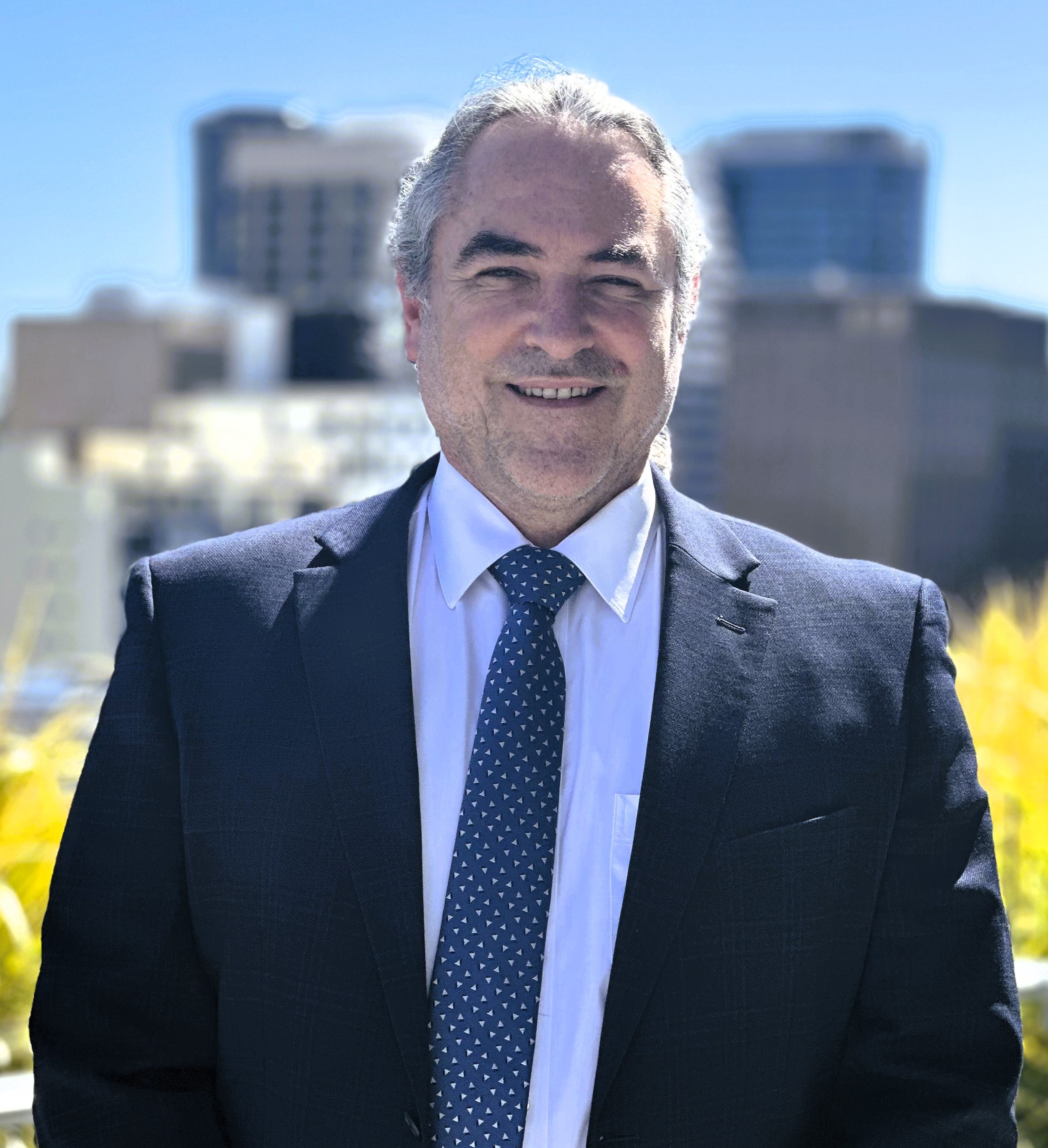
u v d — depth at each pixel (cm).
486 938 125
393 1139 124
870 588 145
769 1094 129
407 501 146
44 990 133
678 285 143
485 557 139
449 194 138
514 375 133
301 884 128
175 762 134
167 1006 133
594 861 129
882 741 136
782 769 132
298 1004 127
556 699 133
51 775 266
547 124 136
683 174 144
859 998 136
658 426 140
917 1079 132
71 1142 127
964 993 134
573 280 133
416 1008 124
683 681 134
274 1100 128
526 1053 123
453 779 131
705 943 128
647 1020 126
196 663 136
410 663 135
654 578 143
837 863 132
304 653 134
